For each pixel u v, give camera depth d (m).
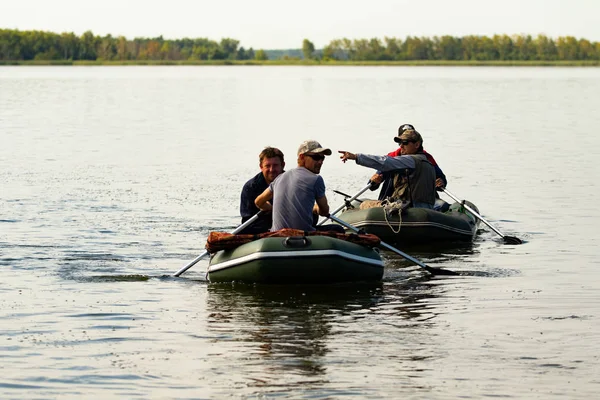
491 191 27.11
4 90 90.25
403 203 20.16
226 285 15.66
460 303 14.38
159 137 43.84
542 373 10.93
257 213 16.41
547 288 15.43
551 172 31.31
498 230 20.78
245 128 49.25
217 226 21.16
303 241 15.47
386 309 14.01
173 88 98.50
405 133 20.69
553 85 107.69
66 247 18.67
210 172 30.91
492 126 51.56
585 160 34.75
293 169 16.23
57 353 11.69
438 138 44.28
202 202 24.59
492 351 11.79
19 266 16.92
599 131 47.94
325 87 102.88
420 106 69.81
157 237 19.86
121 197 25.27
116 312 13.76
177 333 12.62
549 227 21.52
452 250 19.17
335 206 24.55
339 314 13.69
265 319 13.41
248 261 15.45
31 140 41.75
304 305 14.28
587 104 72.31
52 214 22.45
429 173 20.44
